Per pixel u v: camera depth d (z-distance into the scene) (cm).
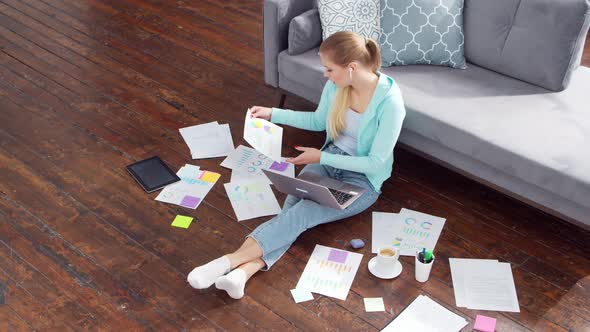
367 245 280
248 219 294
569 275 266
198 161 330
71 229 288
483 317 247
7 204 300
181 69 407
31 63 411
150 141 343
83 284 261
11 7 478
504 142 271
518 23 306
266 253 264
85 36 442
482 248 279
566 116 287
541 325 245
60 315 248
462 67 324
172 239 283
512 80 315
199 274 248
